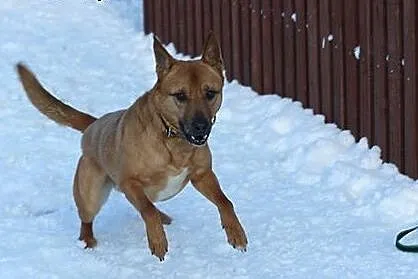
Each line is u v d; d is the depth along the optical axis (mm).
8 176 8625
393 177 8305
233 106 10438
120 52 12539
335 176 8344
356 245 7035
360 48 8945
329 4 9391
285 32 10172
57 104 7297
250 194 8273
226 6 11148
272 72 10492
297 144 9266
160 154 6488
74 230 7535
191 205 8102
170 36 12445
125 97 11008
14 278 6461
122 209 8078
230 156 9219
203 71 6426
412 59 8203
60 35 12969
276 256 6934
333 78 9445
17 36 12727
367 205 7750
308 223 7527
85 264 6777
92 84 11359
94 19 13766
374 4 8680
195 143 6320
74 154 9305
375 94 8750
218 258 6965
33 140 9602
